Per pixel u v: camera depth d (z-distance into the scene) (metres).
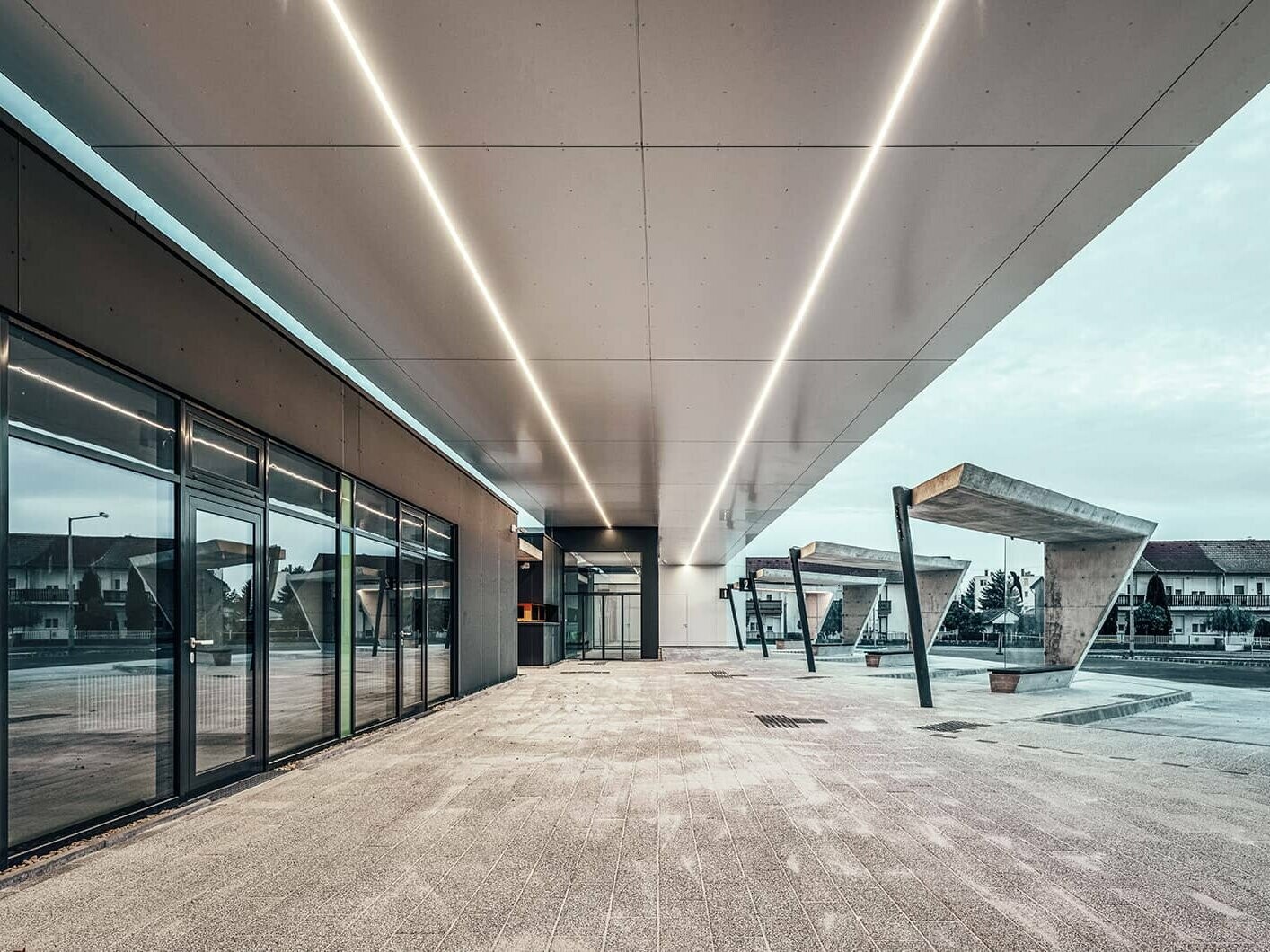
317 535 8.01
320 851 4.51
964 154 5.41
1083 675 19.83
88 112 4.94
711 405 11.95
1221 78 4.65
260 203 6.03
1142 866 4.23
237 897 3.79
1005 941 3.27
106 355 4.80
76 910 3.63
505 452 15.64
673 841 4.70
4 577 4.02
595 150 5.34
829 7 4.11
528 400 11.72
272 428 6.94
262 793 6.02
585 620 28.08
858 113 4.96
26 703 4.20
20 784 4.15
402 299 7.90
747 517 25.75
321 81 4.63
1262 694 16.31
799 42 4.34
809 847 4.57
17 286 4.10
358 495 9.13
